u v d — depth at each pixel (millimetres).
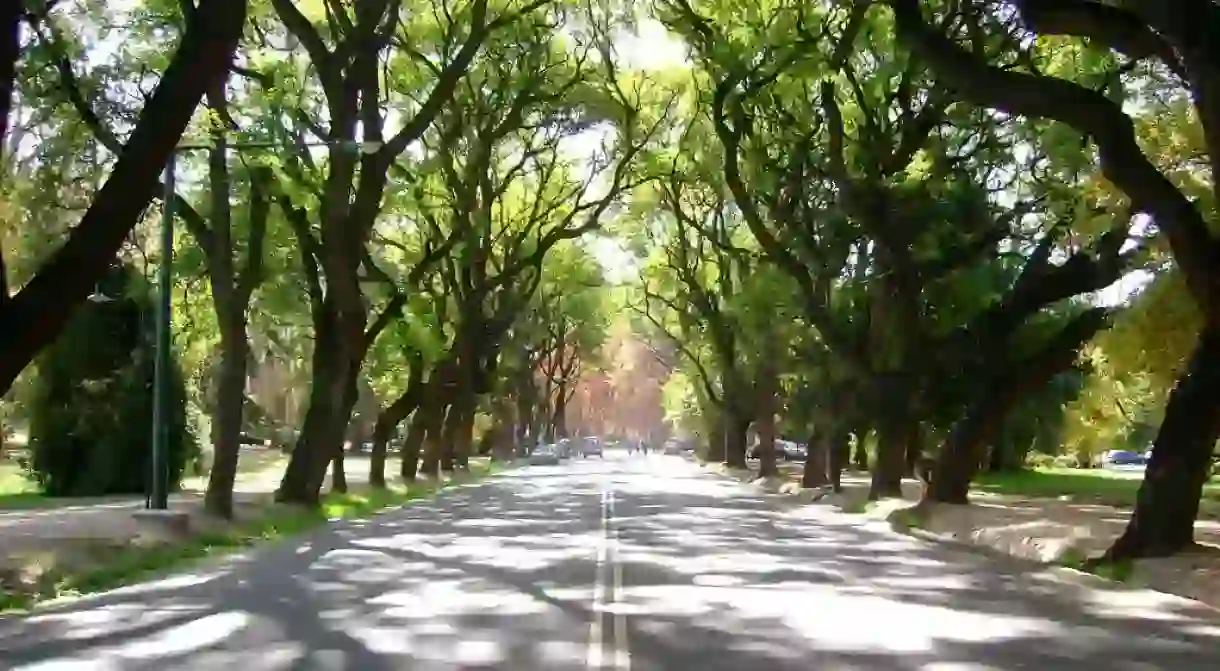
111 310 39938
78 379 39531
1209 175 27672
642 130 45656
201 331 42375
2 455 52312
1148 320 29406
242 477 51844
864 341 36375
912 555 22047
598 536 25641
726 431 72875
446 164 41156
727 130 36094
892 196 32125
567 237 46688
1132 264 29750
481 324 48062
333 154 30766
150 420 40344
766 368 48781
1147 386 43062
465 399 63094
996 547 23453
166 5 24219
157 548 20719
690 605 14727
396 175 37438
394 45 36625
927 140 32938
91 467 39281
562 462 97562
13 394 42750
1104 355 34531
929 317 35062
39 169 25500
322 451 32375
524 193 55094
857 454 75000
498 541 24453
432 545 23562
